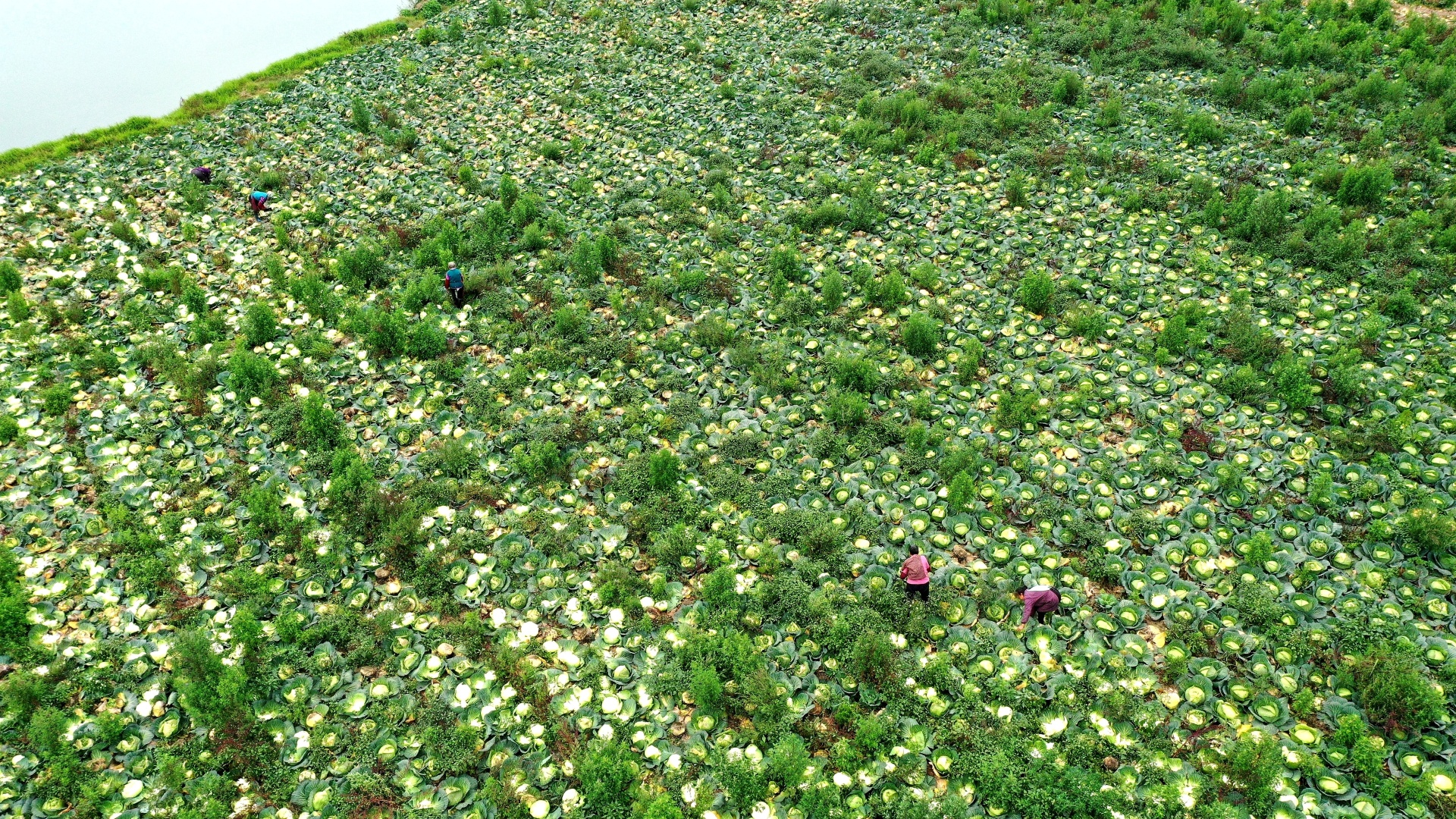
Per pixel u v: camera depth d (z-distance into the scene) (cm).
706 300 2077
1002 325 1928
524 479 1593
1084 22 3325
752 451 1633
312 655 1273
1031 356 1834
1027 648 1253
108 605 1348
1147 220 2230
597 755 1097
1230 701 1170
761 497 1531
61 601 1359
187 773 1120
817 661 1263
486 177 2659
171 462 1630
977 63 3133
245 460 1647
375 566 1419
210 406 1767
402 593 1384
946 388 1759
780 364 1827
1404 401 1616
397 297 2103
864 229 2308
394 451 1664
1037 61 3147
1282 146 2495
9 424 1652
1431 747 1071
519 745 1165
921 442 1580
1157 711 1145
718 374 1842
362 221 2441
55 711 1164
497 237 2295
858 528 1455
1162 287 1998
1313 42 2941
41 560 1418
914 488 1528
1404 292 1836
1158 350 1755
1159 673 1212
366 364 1880
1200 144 2547
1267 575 1323
